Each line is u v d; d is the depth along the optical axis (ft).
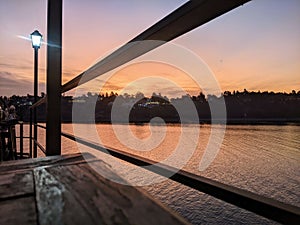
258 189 63.00
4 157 14.19
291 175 73.36
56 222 1.12
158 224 1.00
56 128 4.83
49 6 4.83
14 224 1.17
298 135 118.62
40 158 2.73
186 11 1.89
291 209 1.25
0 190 1.68
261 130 131.85
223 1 1.70
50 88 4.80
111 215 1.13
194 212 57.67
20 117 20.35
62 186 1.65
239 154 94.43
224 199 1.59
